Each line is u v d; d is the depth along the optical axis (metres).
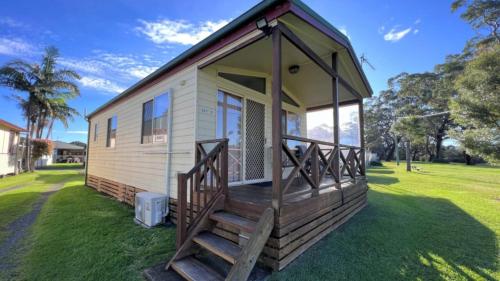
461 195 6.79
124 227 3.91
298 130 6.81
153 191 4.89
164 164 4.61
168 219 4.24
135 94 6.01
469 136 7.78
